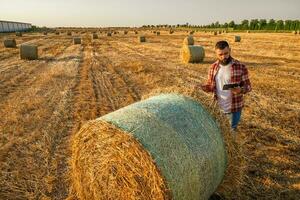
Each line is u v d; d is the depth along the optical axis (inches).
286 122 353.4
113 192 172.6
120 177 167.6
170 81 563.8
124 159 164.1
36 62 860.6
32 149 289.1
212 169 182.1
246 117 368.8
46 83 569.9
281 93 480.1
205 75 627.5
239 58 895.7
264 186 225.5
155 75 621.0
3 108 414.0
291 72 660.1
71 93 494.9
